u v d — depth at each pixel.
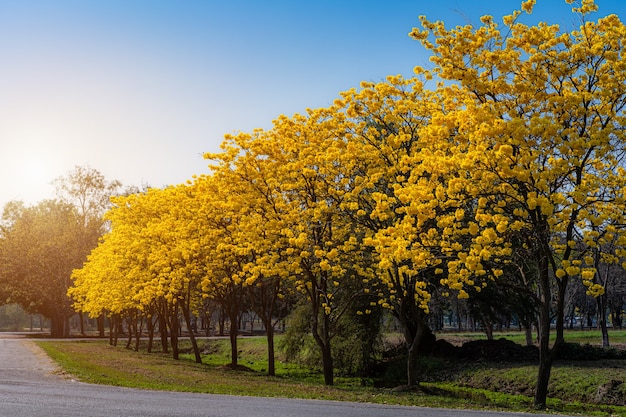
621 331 54.28
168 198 30.11
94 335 80.75
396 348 35.91
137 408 12.30
